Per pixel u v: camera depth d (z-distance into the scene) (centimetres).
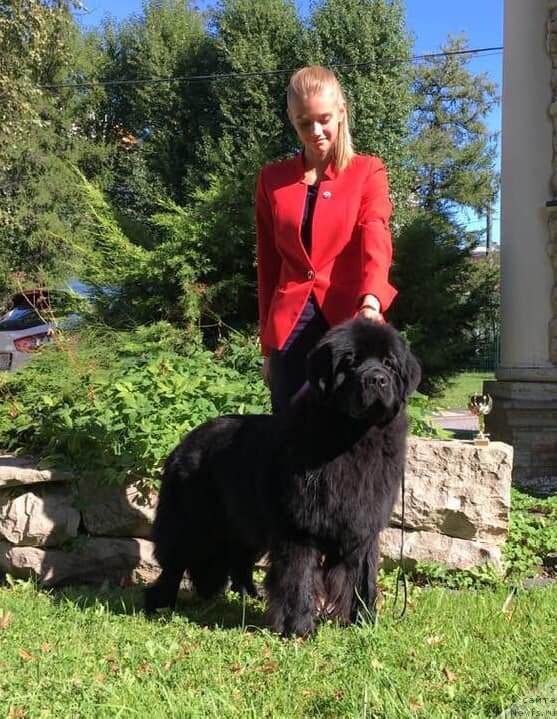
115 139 2862
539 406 824
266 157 1050
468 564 468
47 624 385
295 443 348
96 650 342
